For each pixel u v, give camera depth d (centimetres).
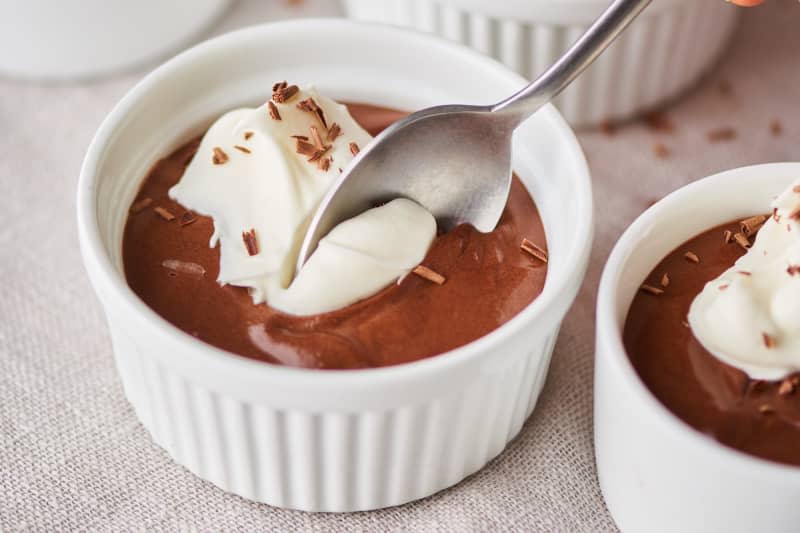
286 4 51
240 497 40
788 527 37
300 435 38
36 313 44
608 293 39
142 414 41
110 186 41
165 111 42
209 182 41
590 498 41
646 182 46
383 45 43
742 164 47
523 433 42
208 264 40
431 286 40
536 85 40
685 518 38
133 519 40
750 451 37
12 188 46
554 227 41
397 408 38
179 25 48
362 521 40
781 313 38
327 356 39
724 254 40
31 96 48
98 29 47
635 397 37
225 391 37
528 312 38
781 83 49
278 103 41
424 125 40
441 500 40
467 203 41
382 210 40
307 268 39
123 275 40
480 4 45
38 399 42
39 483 40
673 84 48
